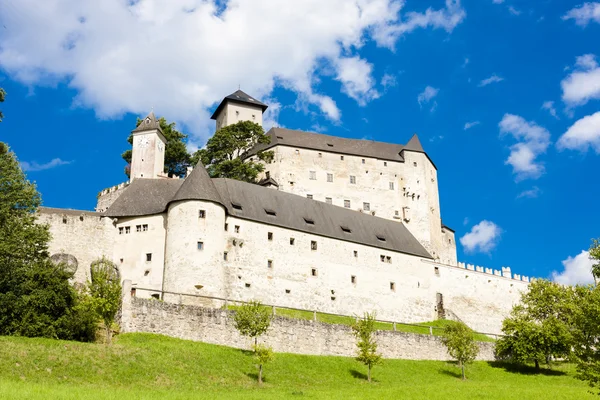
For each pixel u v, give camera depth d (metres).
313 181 107.44
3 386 34.81
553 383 58.91
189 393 38.97
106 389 37.66
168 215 69.12
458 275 88.88
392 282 82.06
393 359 60.88
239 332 54.16
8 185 63.16
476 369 63.03
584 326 41.53
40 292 48.56
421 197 113.81
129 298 51.78
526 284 94.50
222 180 77.12
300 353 55.97
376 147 117.50
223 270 68.81
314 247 77.81
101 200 90.56
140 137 91.19
